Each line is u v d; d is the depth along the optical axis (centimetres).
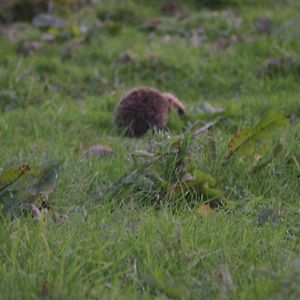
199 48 2483
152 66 2362
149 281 1122
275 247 1238
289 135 1702
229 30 2567
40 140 1850
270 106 2031
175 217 1348
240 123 1844
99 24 2638
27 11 2758
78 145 1833
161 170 1503
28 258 1178
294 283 1001
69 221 1321
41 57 2427
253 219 1352
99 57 2445
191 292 1109
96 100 2175
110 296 1080
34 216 1341
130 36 2586
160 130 1817
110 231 1269
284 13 2673
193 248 1217
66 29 2591
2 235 1231
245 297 1070
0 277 1111
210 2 2848
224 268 1137
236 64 2358
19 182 1366
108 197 1466
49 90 2255
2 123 1964
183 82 2302
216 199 1438
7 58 2412
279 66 2302
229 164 1532
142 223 1292
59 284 1077
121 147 1780
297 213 1394
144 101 1912
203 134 1658
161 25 2655
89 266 1166
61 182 1521
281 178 1541
